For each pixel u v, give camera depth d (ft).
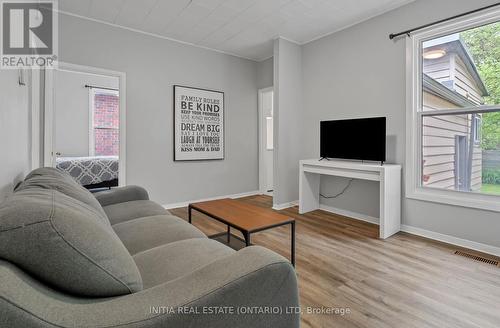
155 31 11.93
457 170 8.50
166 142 12.78
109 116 20.39
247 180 16.02
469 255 7.47
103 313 2.05
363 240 8.68
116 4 9.64
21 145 5.60
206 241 4.48
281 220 6.46
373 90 10.45
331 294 5.54
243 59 15.51
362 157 10.20
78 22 10.39
